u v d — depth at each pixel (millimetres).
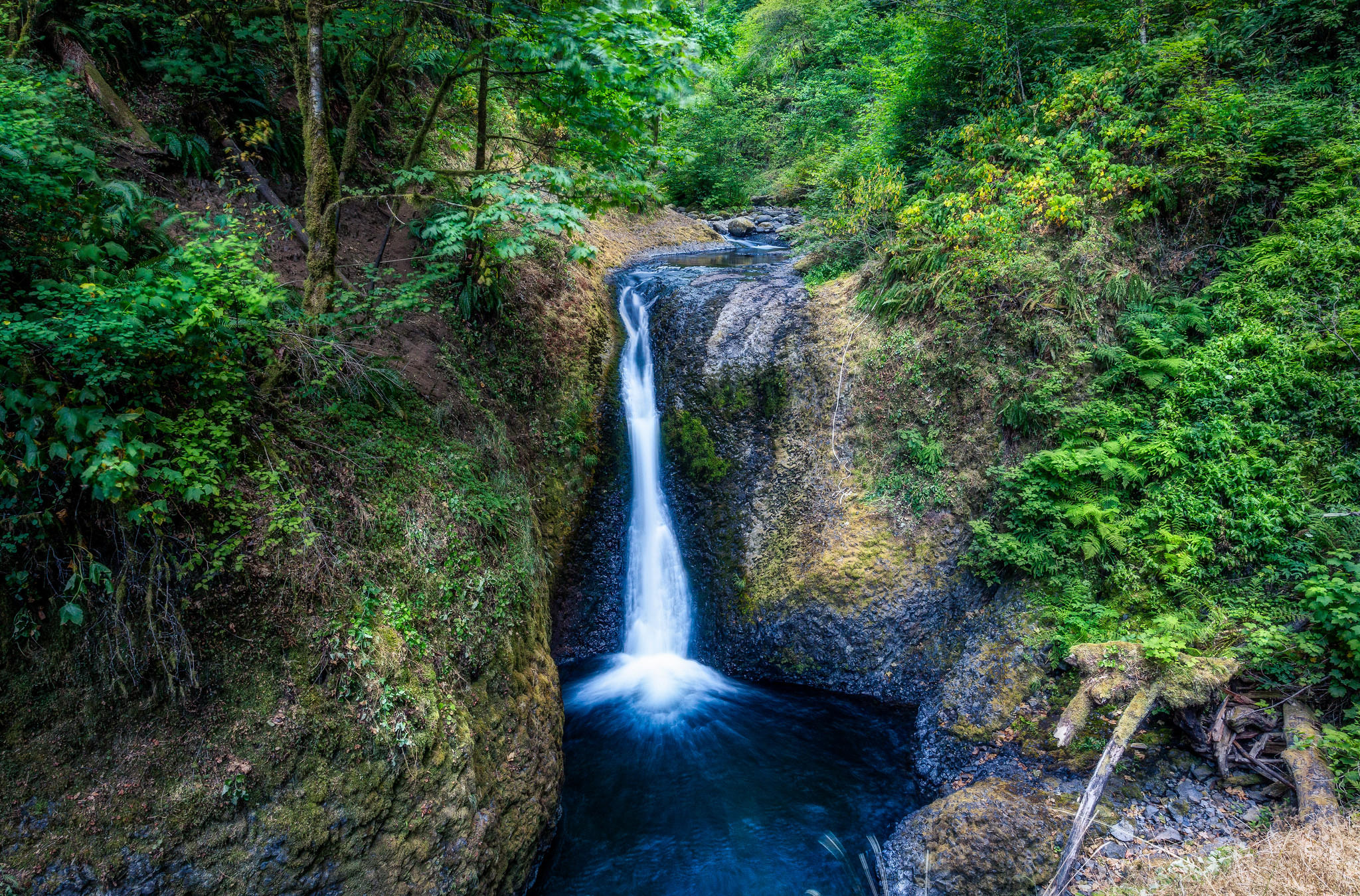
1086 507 6238
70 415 3230
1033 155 8133
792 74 25297
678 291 9836
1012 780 5434
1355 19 8008
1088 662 5371
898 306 8133
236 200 6191
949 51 9656
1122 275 7223
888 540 7270
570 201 6676
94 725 3277
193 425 3883
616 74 5758
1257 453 6035
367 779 3846
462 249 5590
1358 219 6617
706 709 6977
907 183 10031
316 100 5203
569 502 8016
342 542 4348
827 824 5547
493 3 5816
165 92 6262
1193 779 4953
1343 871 3680
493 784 4594
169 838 3256
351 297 5457
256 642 3750
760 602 7594
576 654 7703
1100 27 9148
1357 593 4922
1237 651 5199
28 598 3279
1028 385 7062
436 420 5898
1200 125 7633
